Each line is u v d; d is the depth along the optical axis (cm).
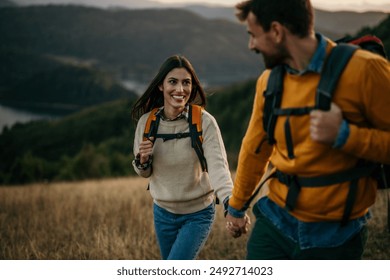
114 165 5831
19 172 6050
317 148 256
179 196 406
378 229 614
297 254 278
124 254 633
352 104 250
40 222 927
